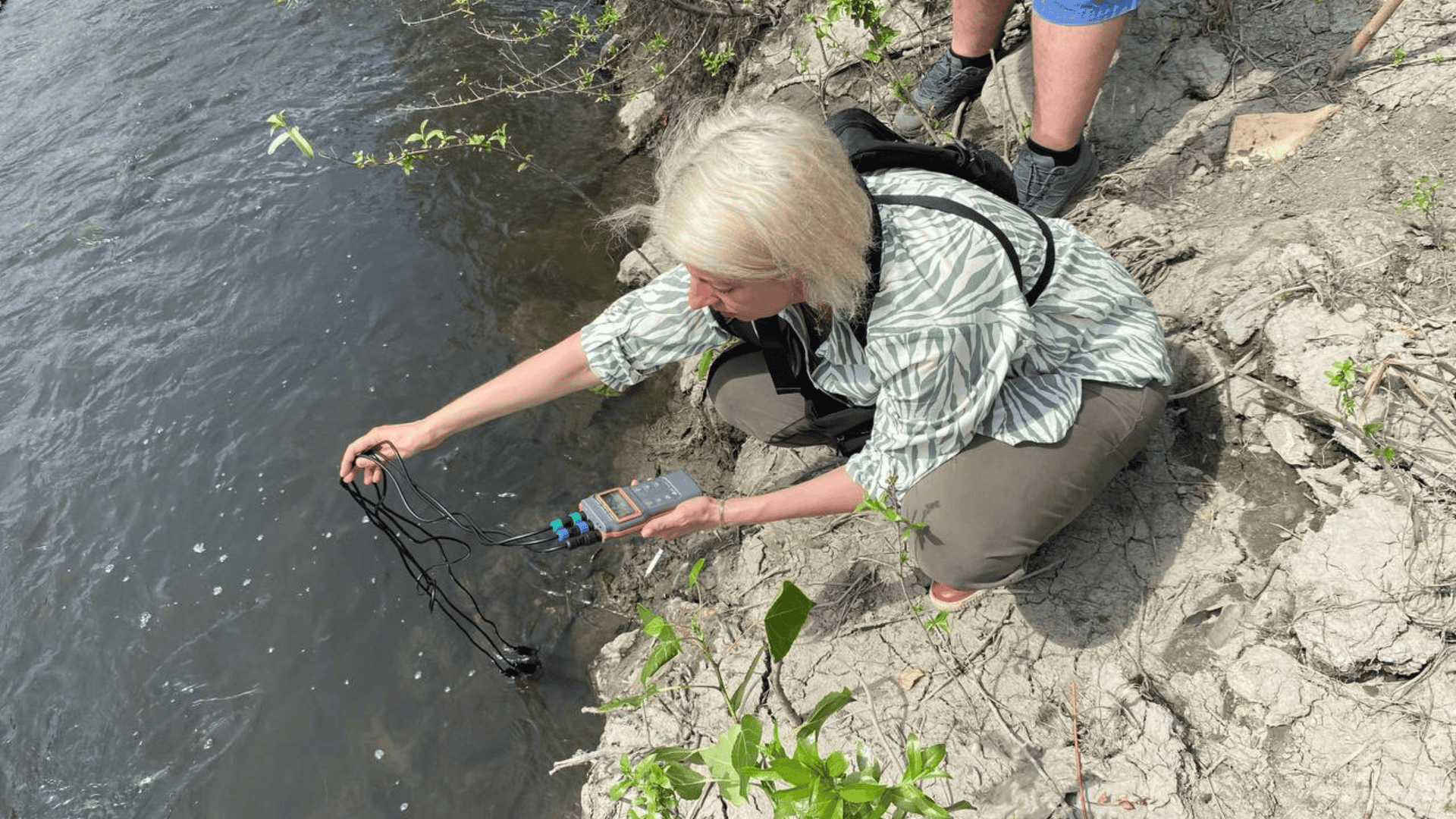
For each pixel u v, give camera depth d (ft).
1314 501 7.43
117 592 9.46
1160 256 9.00
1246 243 8.74
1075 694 7.04
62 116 16.14
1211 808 6.39
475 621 8.92
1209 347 8.31
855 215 5.11
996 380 5.93
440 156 14.29
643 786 5.58
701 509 6.98
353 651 8.81
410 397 10.93
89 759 8.32
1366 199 8.74
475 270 12.45
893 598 7.97
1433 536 6.83
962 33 10.76
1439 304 7.82
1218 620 7.11
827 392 6.75
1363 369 7.60
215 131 15.28
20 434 11.02
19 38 18.62
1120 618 7.31
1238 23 10.62
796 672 7.73
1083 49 8.63
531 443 10.41
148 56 17.35
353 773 8.05
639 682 8.20
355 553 9.51
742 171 4.85
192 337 11.87
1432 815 5.97
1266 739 6.57
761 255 4.97
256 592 9.32
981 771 6.83
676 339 7.02
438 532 9.64
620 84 15.62
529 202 13.48
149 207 13.91
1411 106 9.32
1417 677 6.44
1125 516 7.76
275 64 16.70
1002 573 6.66
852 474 6.70
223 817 7.89
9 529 10.08
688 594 8.84
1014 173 9.81
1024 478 6.30
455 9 17.46
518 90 15.57
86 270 12.99
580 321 11.68
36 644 9.16
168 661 8.90
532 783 7.87
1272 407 7.86
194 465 10.45
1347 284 8.09
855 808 4.51
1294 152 9.49
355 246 12.89
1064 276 6.30
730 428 10.16
